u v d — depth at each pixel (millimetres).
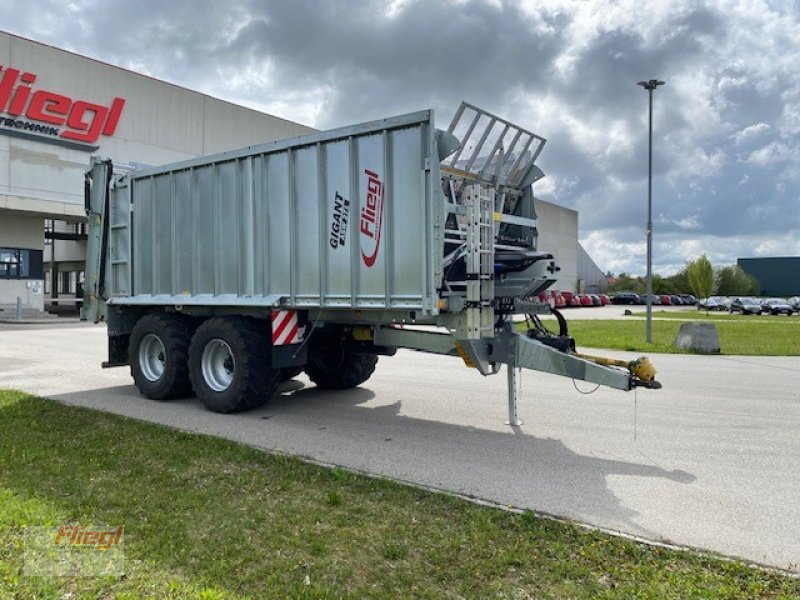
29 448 5883
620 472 5570
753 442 6641
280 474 5242
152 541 3881
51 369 11797
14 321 26344
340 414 7945
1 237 29078
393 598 3289
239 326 7801
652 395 9359
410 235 6262
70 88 28422
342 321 7336
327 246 6984
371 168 6559
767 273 96688
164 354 8633
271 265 7547
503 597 3316
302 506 4539
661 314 42438
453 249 6707
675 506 4734
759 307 46125
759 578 3549
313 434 6883
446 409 8281
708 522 4426
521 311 7293
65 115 28250
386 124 6371
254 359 7738
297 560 3686
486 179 7602
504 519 4344
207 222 8242
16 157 26750
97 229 9867
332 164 6914
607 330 22984
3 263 29203
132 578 3443
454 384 10305
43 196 27594
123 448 5949
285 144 7285
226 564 3611
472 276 6375
